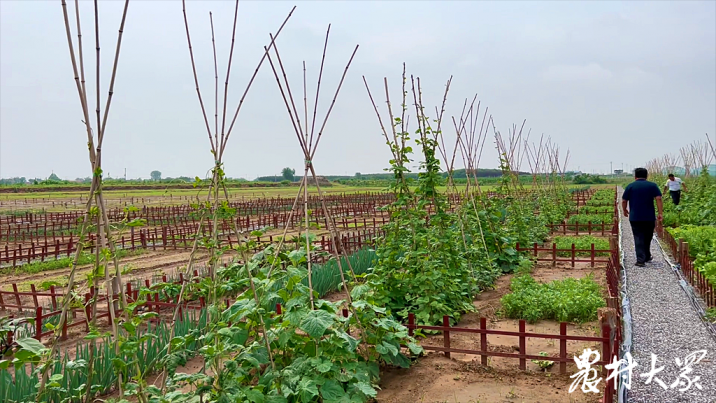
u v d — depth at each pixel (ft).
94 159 13.97
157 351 21.75
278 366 17.71
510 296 29.25
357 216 119.03
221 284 18.02
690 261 36.11
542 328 26.40
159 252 68.13
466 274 32.27
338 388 15.56
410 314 22.17
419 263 27.12
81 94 13.64
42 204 180.75
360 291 19.11
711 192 70.18
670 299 29.86
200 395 14.46
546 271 41.93
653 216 39.60
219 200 17.53
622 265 38.24
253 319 16.70
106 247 14.12
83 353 20.53
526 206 61.11
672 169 133.39
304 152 19.63
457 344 23.85
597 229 69.46
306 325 15.35
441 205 32.24
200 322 25.11
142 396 13.91
